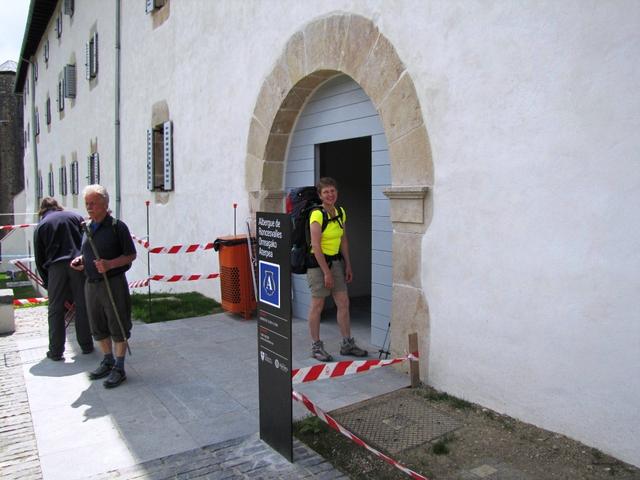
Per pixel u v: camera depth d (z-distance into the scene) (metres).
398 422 3.76
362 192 8.13
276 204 6.77
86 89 15.69
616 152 3.04
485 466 3.15
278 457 3.34
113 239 4.64
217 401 4.25
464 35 3.90
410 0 4.35
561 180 3.32
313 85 5.98
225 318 6.99
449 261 4.11
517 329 3.64
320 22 5.45
